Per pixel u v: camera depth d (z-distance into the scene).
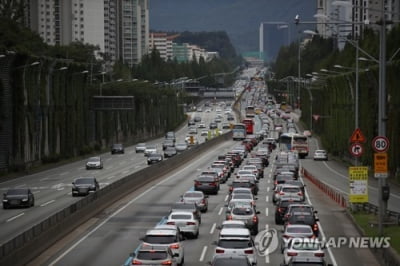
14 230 88.19
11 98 177.75
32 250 71.19
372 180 168.50
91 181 128.88
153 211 108.06
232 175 175.50
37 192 135.38
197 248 76.94
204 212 107.44
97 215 104.12
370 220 92.38
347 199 114.62
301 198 102.31
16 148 178.88
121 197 125.94
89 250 76.12
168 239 65.06
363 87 177.62
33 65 187.12
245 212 84.75
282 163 177.50
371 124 172.50
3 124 172.12
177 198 125.19
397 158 155.50
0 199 125.94
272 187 147.62
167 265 57.56
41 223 76.19
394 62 154.88
